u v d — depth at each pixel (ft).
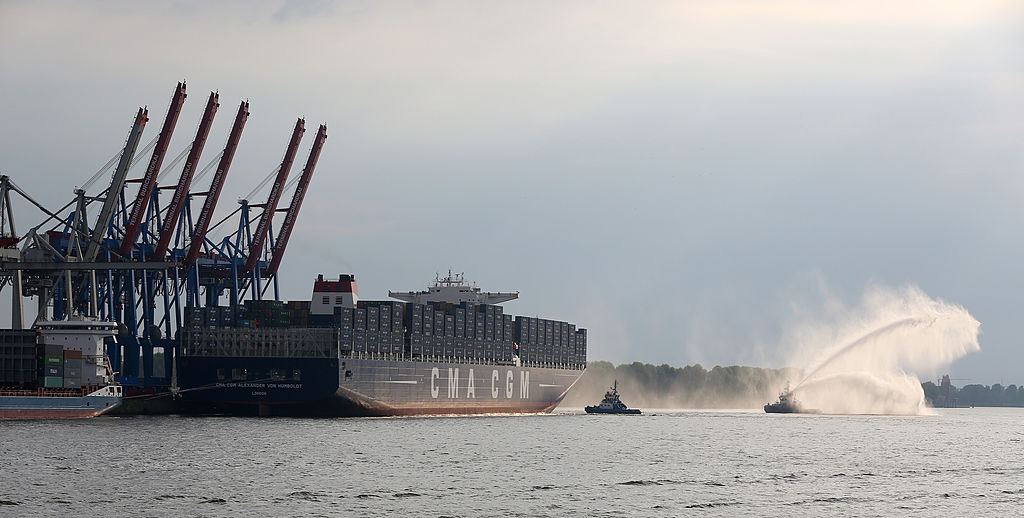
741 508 453.58
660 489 497.87
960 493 508.94
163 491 455.22
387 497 454.81
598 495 475.72
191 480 483.92
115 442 608.19
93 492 449.48
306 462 549.54
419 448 631.15
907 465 622.54
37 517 402.72
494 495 467.52
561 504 451.12
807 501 474.49
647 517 429.38
